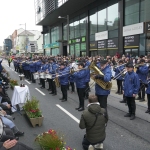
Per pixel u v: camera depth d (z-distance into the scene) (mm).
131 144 4926
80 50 31031
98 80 6219
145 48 17859
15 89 7344
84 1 25562
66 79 9195
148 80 7285
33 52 59906
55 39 43031
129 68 6484
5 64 41094
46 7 37156
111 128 5906
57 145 4012
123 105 8359
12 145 3154
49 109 7934
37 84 14375
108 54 23516
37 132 5699
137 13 18656
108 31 23203
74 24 33031
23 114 7195
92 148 4246
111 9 22516
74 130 5809
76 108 7898
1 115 5262
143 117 6820
